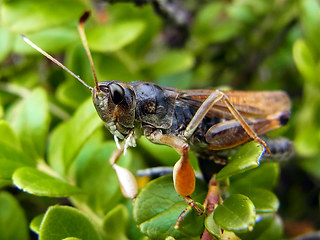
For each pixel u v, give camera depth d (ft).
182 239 0.22
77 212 0.22
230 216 0.21
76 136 0.25
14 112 0.29
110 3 0.31
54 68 0.33
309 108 0.32
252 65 0.37
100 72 0.30
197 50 0.38
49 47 0.30
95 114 0.25
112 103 0.24
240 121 0.23
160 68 0.33
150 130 0.25
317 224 0.34
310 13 0.31
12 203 0.25
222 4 0.36
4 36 0.30
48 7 0.29
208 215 0.22
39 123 0.26
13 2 0.29
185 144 0.22
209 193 0.23
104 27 0.30
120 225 0.24
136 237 0.24
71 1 0.30
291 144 0.27
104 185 0.25
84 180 0.25
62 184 0.23
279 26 0.36
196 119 0.24
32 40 0.30
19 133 0.26
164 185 0.23
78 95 0.29
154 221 0.22
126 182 0.24
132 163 0.28
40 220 0.23
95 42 0.29
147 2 0.32
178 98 0.25
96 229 0.22
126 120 0.24
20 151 0.25
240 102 0.26
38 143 0.26
